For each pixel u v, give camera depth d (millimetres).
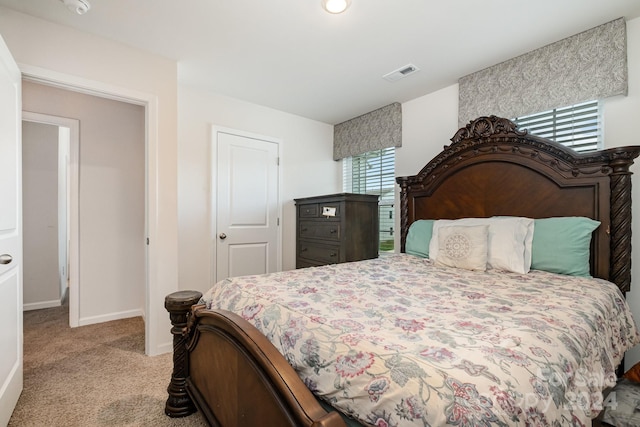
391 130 3402
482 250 1941
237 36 2119
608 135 2006
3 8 1798
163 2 1768
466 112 2705
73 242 2957
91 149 3041
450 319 1000
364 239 3223
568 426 725
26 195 3469
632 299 1891
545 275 1763
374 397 705
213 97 3178
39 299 3529
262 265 3539
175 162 2434
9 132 1595
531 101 2293
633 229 1896
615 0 1740
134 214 3271
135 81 2260
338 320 989
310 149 3980
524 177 2150
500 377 662
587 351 952
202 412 1348
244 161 3404
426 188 2762
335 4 1790
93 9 1826
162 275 2367
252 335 1009
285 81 2859
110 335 2719
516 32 2061
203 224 3121
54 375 2023
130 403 1730
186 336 1582
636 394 1415
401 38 2137
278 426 849
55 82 1961
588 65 2027
